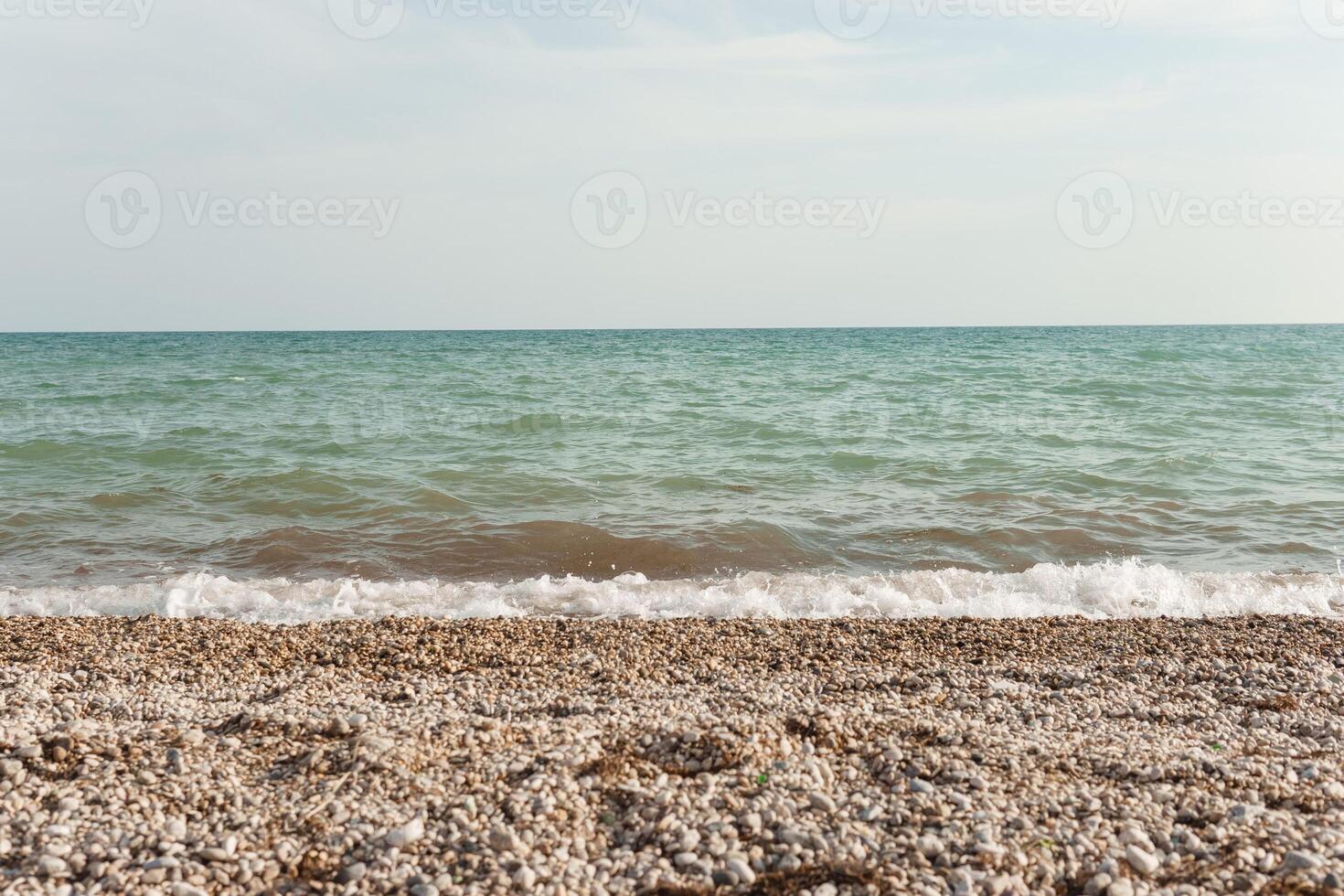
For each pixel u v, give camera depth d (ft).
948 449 65.98
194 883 14.33
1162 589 35.60
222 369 142.31
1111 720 21.77
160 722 20.31
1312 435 72.64
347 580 36.94
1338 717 22.17
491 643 28.27
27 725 19.57
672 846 15.42
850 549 41.50
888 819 16.31
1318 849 15.23
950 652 27.71
